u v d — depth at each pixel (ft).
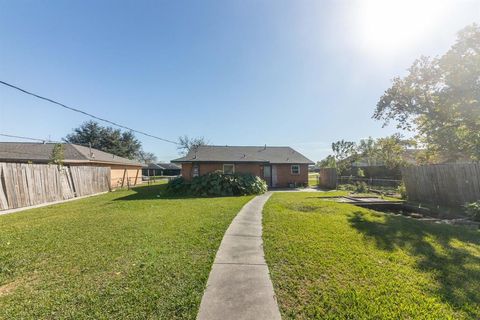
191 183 51.49
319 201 36.86
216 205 33.01
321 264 12.92
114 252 14.58
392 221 23.57
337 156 95.86
